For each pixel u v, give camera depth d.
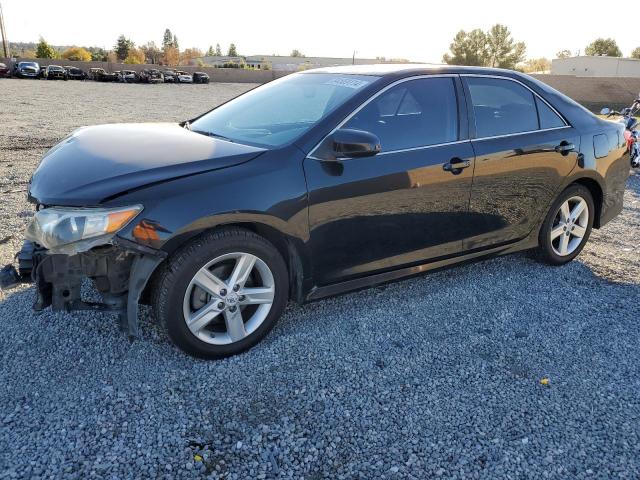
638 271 4.84
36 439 2.45
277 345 3.35
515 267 4.79
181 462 2.38
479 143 3.92
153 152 3.15
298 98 3.82
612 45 88.56
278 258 3.21
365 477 2.36
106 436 2.50
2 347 3.13
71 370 2.96
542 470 2.45
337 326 3.62
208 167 3.00
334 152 3.19
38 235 2.79
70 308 2.87
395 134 3.57
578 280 4.58
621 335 3.68
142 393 2.81
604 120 4.93
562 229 4.69
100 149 3.24
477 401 2.91
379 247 3.58
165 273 2.90
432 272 3.97
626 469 2.47
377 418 2.74
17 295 3.74
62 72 45.28
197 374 3.00
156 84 47.00
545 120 4.41
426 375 3.13
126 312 2.92
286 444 2.53
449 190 3.76
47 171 3.06
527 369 3.23
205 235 2.96
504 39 69.19
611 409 2.89
